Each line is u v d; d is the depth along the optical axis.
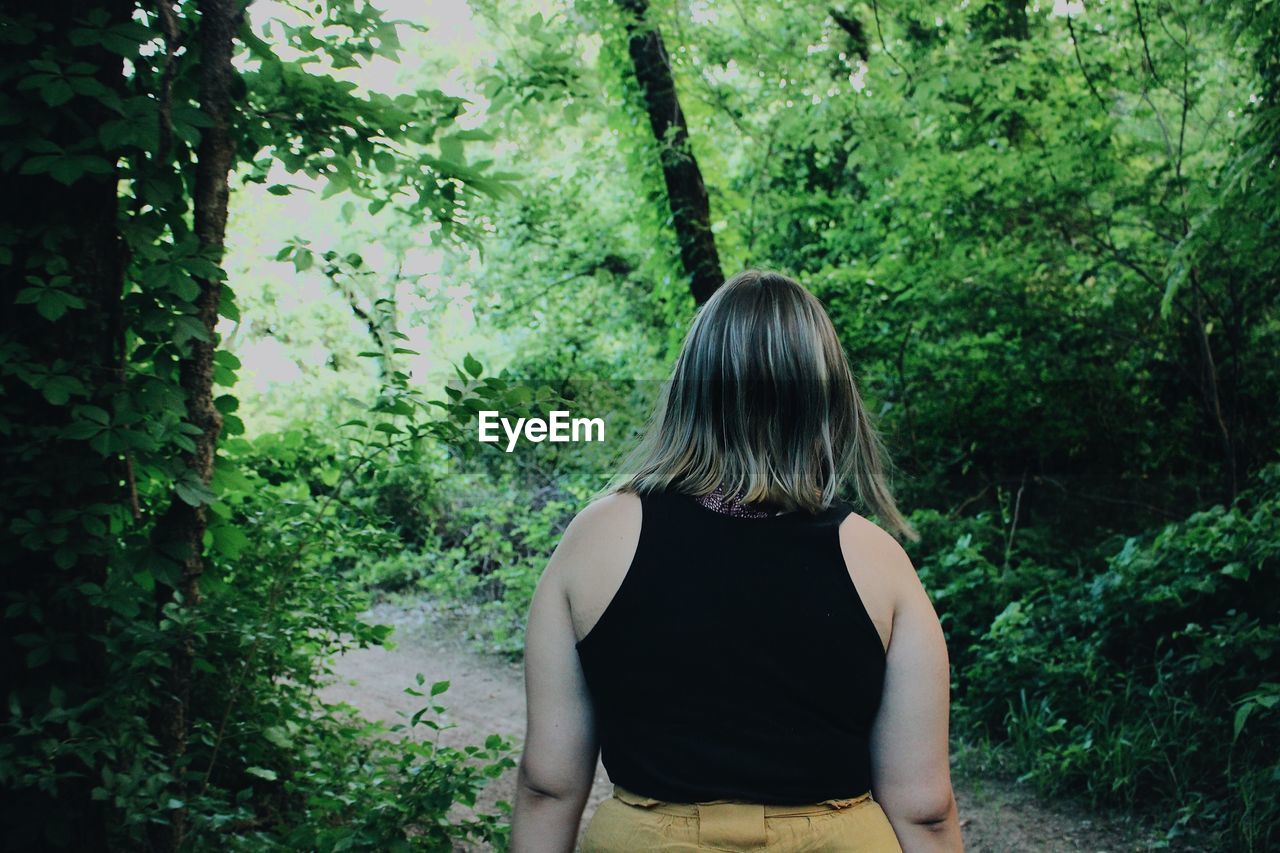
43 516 2.52
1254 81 6.06
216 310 2.88
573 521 1.31
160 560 2.81
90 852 2.62
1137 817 4.44
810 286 8.37
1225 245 6.69
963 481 8.56
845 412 1.33
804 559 1.21
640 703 1.19
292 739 3.59
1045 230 7.59
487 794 4.82
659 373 9.54
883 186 8.34
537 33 5.97
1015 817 4.56
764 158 9.16
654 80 7.96
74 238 2.61
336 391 10.43
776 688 1.17
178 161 2.86
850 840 1.17
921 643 1.24
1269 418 7.91
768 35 8.27
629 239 10.41
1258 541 4.93
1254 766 4.40
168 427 2.66
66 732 2.54
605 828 1.19
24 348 2.50
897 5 7.82
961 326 7.93
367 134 3.31
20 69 2.51
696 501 1.25
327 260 3.31
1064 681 5.23
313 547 3.62
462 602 9.95
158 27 2.83
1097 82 7.83
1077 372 7.92
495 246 10.13
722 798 1.16
